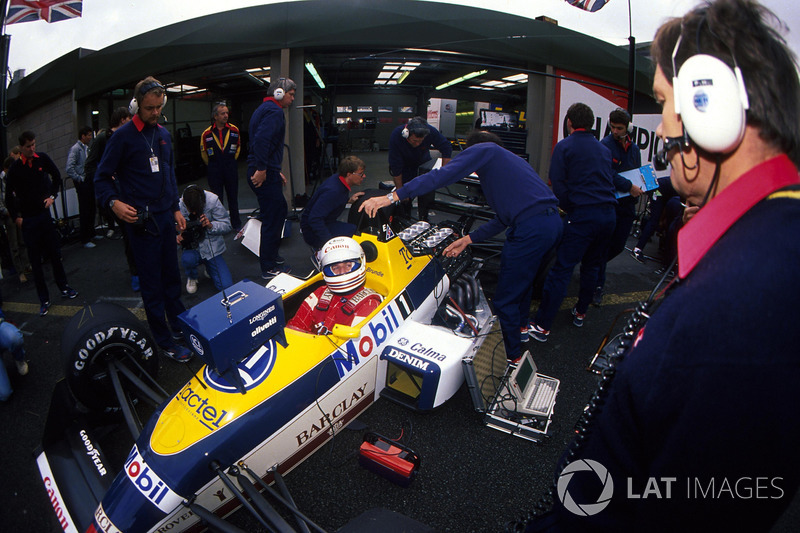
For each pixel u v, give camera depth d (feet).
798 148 2.04
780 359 1.69
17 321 15.97
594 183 12.59
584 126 12.71
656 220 20.52
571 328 15.28
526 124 29.04
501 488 9.13
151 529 6.94
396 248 11.45
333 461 9.89
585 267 14.51
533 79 27.94
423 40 25.54
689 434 1.85
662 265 20.31
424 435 10.60
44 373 13.06
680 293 2.01
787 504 1.86
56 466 8.30
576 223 12.87
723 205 2.07
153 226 12.12
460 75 40.45
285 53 25.71
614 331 15.03
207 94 45.19
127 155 11.53
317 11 25.73
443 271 12.89
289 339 8.84
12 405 11.70
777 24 2.07
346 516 8.54
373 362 10.11
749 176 2.03
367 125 63.05
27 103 30.86
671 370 1.90
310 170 36.50
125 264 21.40
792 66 2.02
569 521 2.56
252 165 17.30
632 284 18.75
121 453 10.12
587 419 2.99
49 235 16.43
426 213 20.74
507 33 26.61
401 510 8.63
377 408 11.58
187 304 16.66
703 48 2.19
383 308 10.49
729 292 1.77
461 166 10.69
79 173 23.53
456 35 25.88
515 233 11.16
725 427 1.78
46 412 11.46
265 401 7.98
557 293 13.60
